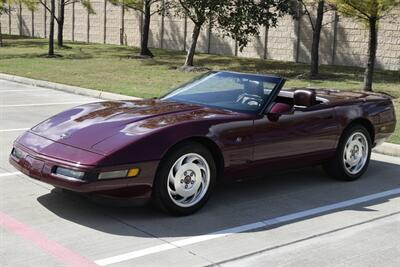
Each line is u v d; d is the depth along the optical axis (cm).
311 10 2400
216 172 564
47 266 416
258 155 587
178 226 511
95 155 487
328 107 661
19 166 533
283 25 2541
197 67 2158
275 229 512
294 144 620
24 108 1220
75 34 3834
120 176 488
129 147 494
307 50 2462
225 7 2055
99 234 484
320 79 1859
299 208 581
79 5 3759
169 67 2238
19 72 1983
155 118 548
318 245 476
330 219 548
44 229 491
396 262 444
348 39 2305
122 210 546
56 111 1188
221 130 552
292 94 699
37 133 557
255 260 439
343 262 441
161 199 518
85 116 574
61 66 2231
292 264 433
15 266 414
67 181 484
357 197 630
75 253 441
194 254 446
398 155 859
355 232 512
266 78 632
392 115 753
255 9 2034
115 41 3528
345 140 681
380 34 2175
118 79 1842
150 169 502
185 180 533
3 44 3438
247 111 595
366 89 1543
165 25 3161
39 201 565
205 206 573
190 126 530
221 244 470
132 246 459
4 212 531
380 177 728
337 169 686
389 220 550
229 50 2803
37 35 4225
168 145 510
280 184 674
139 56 2653
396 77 1916
